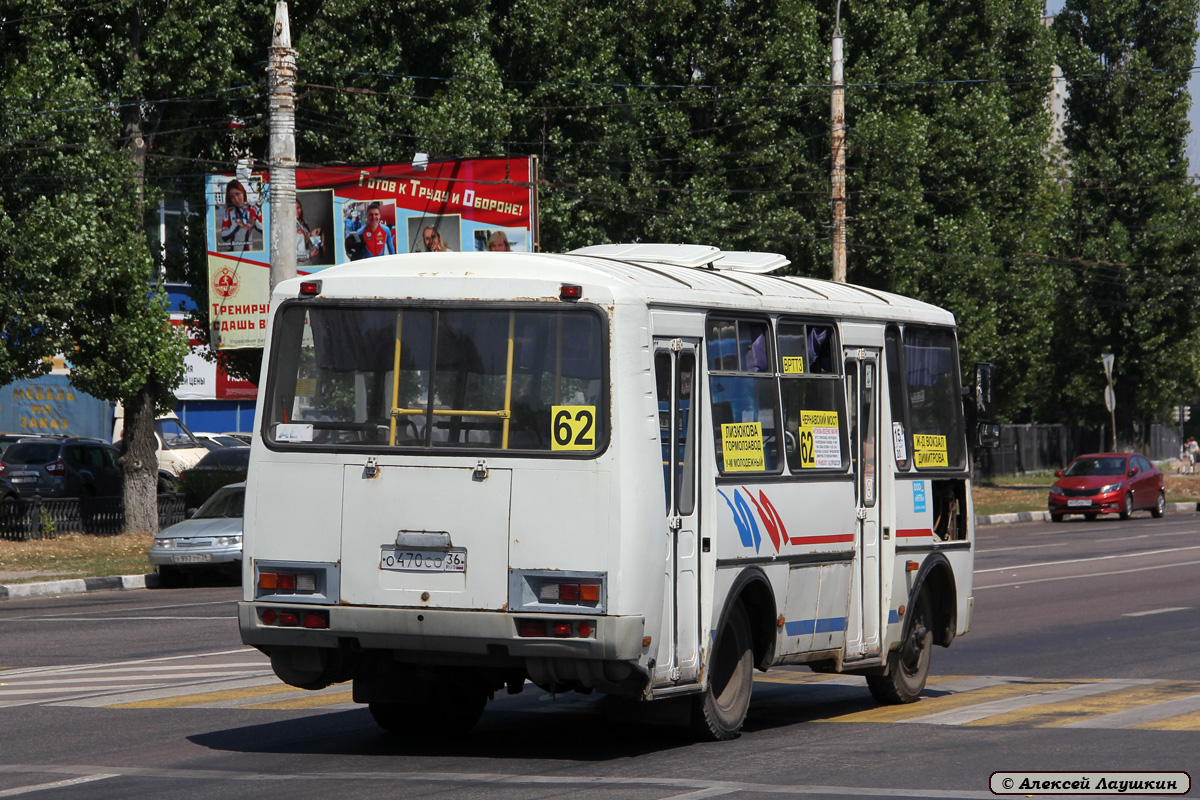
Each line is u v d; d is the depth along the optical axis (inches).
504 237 1845.5
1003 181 2546.8
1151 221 3292.3
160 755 557.9
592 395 523.2
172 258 1956.2
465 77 1911.9
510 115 1987.0
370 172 1866.4
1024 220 2630.4
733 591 581.0
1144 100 3260.3
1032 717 645.3
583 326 529.3
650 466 525.3
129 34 1656.0
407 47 1934.1
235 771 523.2
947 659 880.3
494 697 733.3
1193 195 3312.0
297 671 554.3
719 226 2176.4
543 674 522.0
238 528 1421.0
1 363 1552.7
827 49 2306.8
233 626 1051.3
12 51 1579.7
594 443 519.5
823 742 587.5
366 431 545.6
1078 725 617.0
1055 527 2349.9
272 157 1326.3
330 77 1814.7
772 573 607.5
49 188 1568.7
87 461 2158.0
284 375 561.0
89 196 1568.7
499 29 2034.9
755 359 612.7
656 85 2166.6
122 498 1804.9
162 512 1900.8
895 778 502.6
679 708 572.7
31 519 1701.5
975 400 768.3
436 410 539.2
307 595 542.6
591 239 2082.9
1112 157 3277.6
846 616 665.0
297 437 552.4
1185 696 705.0
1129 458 2591.0
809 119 2306.8
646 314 537.6
